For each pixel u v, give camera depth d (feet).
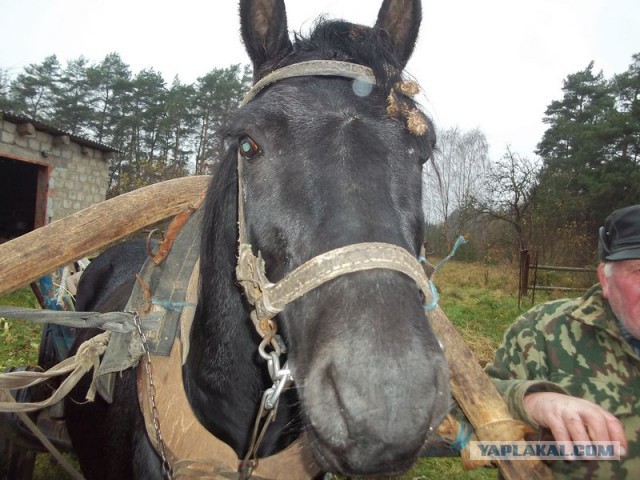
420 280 4.41
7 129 37.50
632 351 6.48
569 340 6.90
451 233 36.65
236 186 6.03
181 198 7.10
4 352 17.33
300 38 6.37
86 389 7.94
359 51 5.74
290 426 6.18
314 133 5.00
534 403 5.32
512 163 63.05
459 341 5.71
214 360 6.09
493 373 7.41
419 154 5.52
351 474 4.03
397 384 3.76
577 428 4.87
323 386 4.04
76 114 124.77
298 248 4.69
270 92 5.51
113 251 12.03
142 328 6.06
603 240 6.48
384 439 3.71
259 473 5.71
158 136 108.27
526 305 41.06
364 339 3.90
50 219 41.83
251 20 6.44
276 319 5.15
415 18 7.00
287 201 4.87
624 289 6.07
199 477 5.40
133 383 6.72
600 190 74.43
